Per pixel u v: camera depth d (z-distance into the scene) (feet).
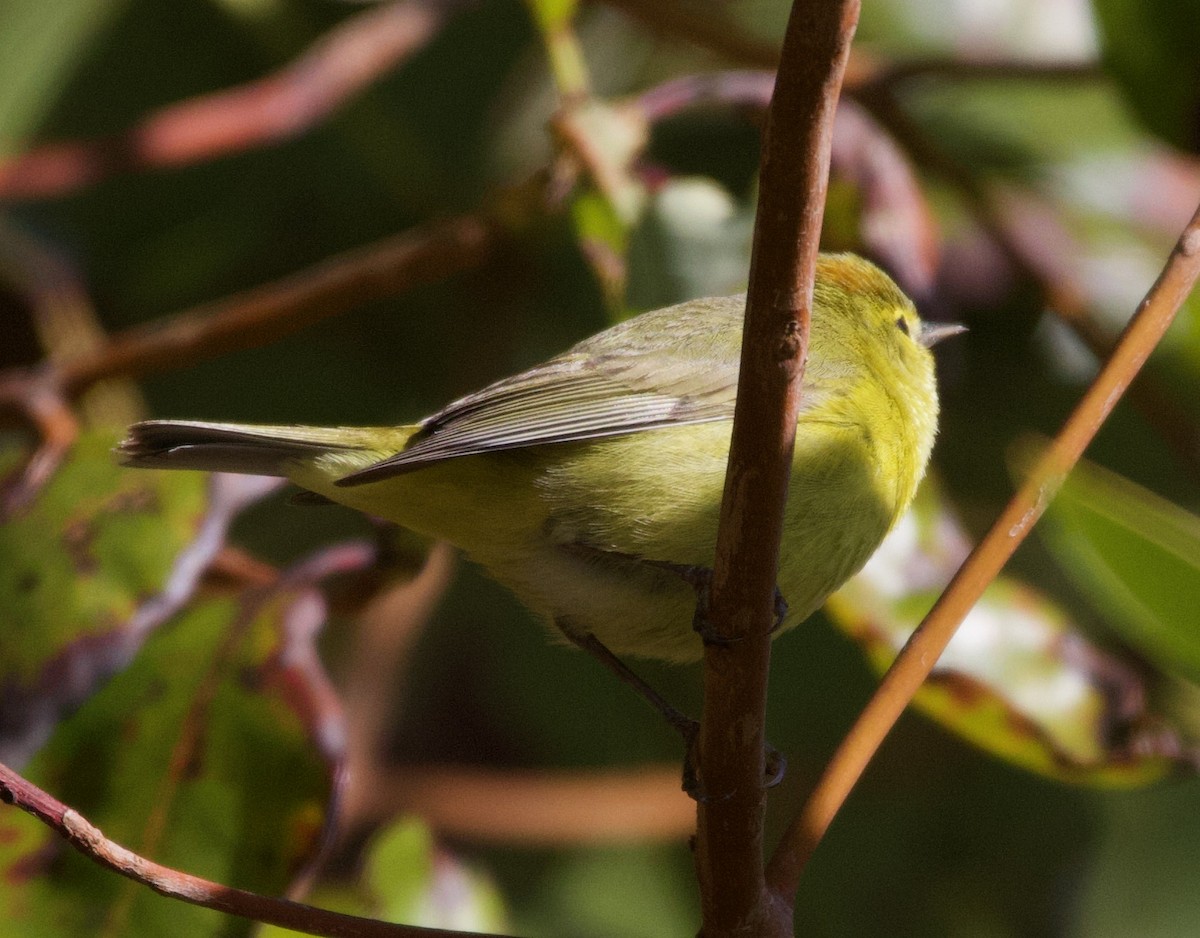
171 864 22.70
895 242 29.58
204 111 30.81
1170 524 17.13
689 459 24.26
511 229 28.09
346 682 32.81
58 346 32.86
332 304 28.58
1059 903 31.30
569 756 33.81
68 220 34.78
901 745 32.73
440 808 31.19
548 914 31.32
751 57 31.99
